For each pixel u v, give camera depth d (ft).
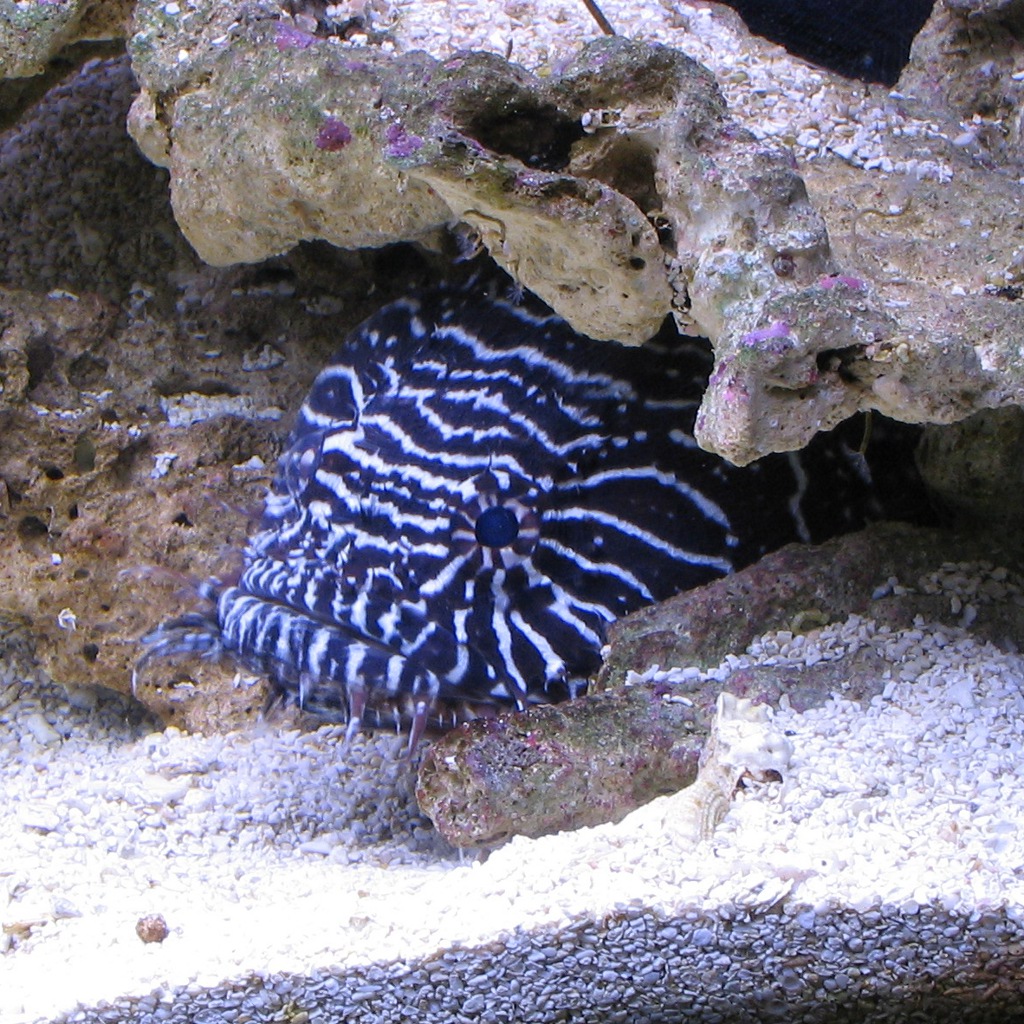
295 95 1.12
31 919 1.08
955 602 1.13
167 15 1.17
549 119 1.06
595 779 1.10
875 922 0.98
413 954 0.99
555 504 1.16
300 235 1.17
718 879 0.99
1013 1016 1.00
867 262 1.10
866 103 1.20
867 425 1.18
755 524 1.17
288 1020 1.00
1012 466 1.15
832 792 1.04
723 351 1.03
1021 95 1.21
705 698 1.12
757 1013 1.00
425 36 1.19
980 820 1.02
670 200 1.06
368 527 1.18
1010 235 1.11
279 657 1.18
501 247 1.09
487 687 1.16
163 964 1.01
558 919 0.99
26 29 1.18
